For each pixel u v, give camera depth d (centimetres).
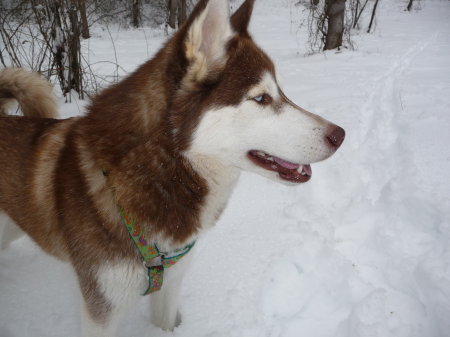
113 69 208
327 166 116
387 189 102
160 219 47
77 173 48
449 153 116
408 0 728
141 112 46
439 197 95
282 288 73
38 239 56
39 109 69
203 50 46
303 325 66
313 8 354
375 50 301
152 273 50
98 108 49
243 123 47
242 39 51
